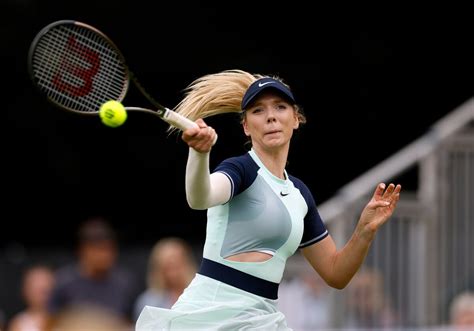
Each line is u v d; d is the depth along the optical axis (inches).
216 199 693.3
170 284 1205.7
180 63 2033.7
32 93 2060.8
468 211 1330.0
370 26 2003.0
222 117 1852.9
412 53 2007.9
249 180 724.0
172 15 2021.4
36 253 1995.6
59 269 1865.2
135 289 1781.5
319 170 2039.9
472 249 1322.6
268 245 726.5
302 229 740.7
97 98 721.0
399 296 1311.5
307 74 2020.2
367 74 2020.2
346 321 1290.6
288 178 754.2
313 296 1316.4
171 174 2128.4
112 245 1209.4
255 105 732.0
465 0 1974.7
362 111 2027.6
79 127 2095.2
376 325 1290.6
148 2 2007.9
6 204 2124.8
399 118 2027.6
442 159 1339.8
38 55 714.8
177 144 2098.9
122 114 671.8
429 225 1322.6
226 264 722.8
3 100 2058.3
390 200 753.0
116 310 1187.9
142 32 2023.9
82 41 750.5
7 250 2092.8
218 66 2032.5
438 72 2010.3
